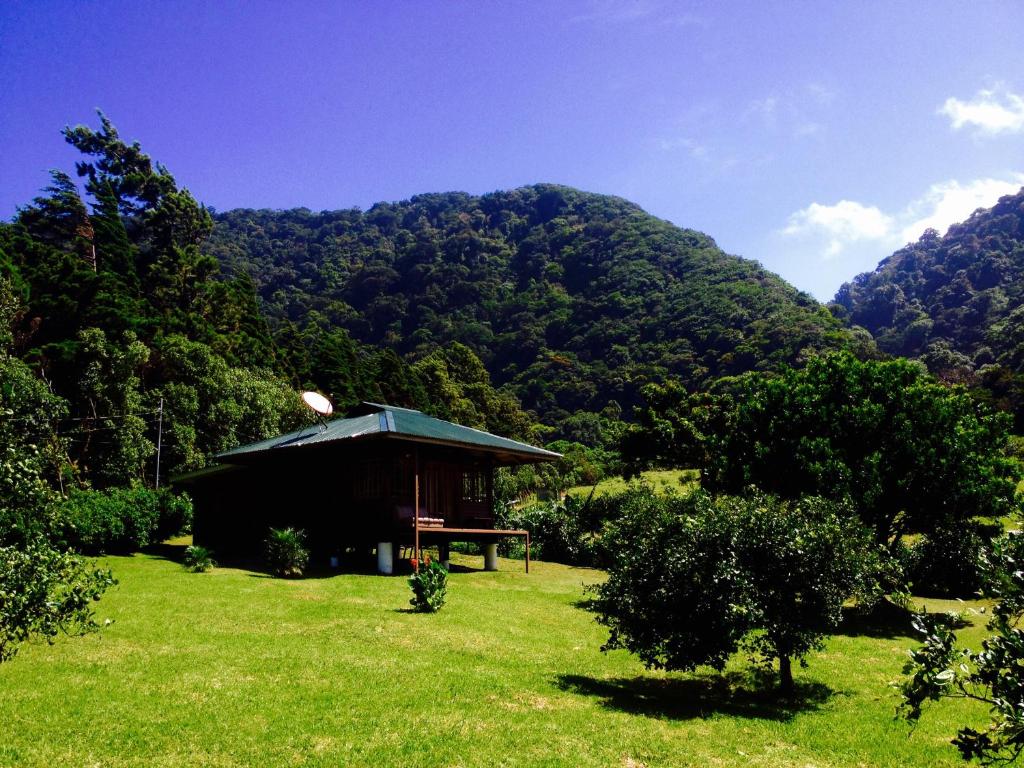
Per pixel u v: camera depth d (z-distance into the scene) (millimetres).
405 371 69875
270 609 14695
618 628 11023
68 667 10016
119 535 21938
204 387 37312
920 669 4957
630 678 11844
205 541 24562
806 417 20938
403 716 8609
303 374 58156
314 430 24281
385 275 145750
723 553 10414
